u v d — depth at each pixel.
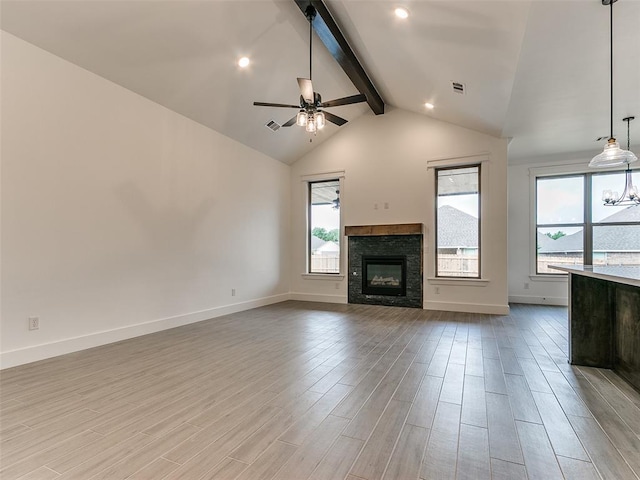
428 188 5.88
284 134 6.03
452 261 5.82
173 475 1.54
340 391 2.46
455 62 3.74
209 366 3.00
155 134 4.30
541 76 3.48
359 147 6.44
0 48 2.92
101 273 3.68
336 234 6.76
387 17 3.37
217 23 3.52
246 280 5.84
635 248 5.84
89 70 3.56
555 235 6.33
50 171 3.25
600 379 2.69
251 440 1.83
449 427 1.96
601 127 4.87
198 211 4.91
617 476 1.53
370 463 1.63
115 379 2.69
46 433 1.90
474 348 3.52
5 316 2.95
